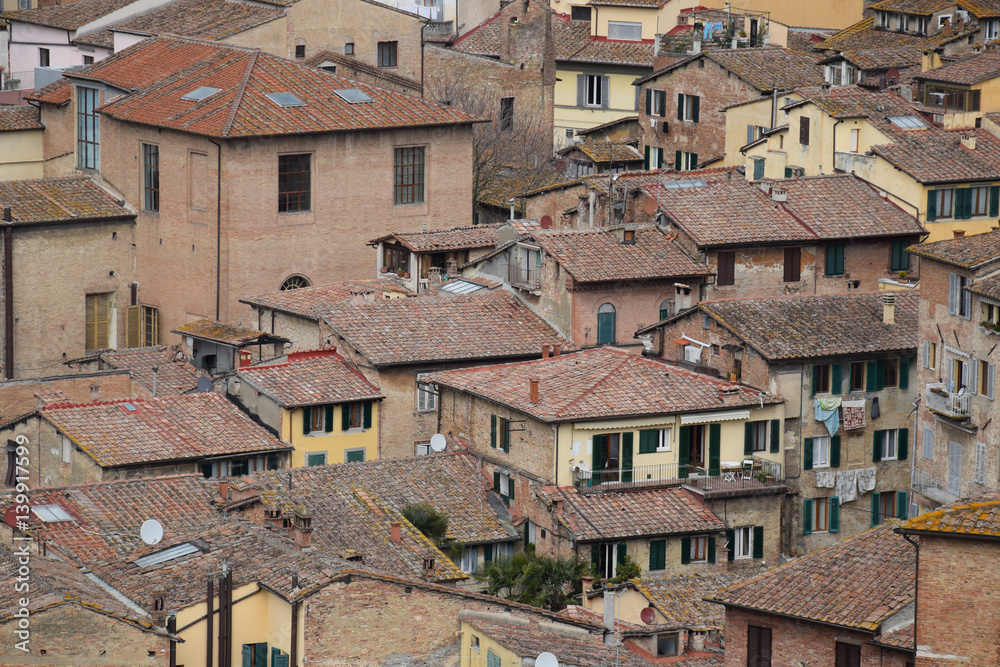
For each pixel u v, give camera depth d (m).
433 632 195.25
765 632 189.00
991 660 162.12
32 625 175.50
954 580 163.38
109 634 177.50
